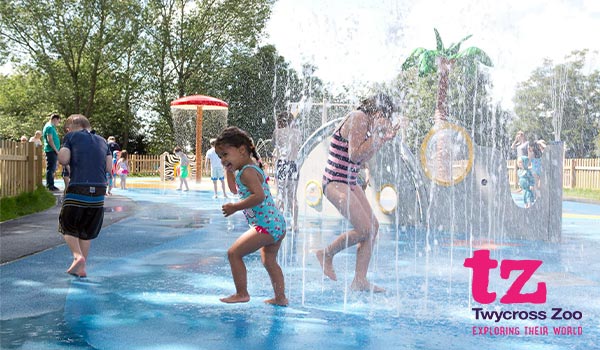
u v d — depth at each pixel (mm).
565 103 29094
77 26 35000
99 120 39156
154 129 42719
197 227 8094
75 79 36000
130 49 37531
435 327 3316
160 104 40125
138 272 4906
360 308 3746
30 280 4535
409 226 8656
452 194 8109
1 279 4570
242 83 39344
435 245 6758
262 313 3594
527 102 28250
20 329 3211
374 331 3223
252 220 3865
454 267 5301
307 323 3369
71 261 5348
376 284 4527
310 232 7688
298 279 4688
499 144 20078
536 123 28594
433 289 4344
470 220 7949
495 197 7785
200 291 4195
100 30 35125
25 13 33812
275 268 3885
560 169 7461
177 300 3918
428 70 17391
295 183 7758
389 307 3777
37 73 36406
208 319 3436
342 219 9352
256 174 3818
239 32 38156
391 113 4348
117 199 13016
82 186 4852
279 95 38375
